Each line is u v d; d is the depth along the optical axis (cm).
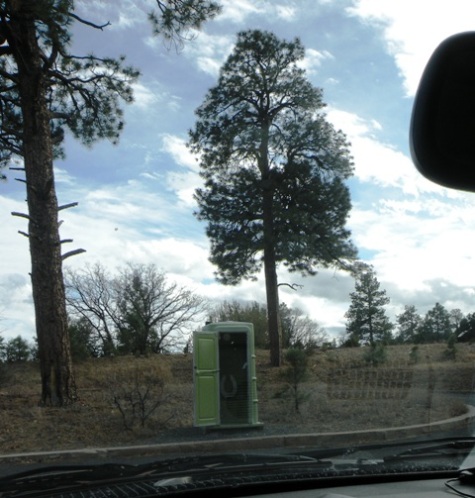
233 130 2412
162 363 2136
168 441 1127
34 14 1420
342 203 2478
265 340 2850
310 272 2489
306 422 1292
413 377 1811
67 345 1498
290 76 2467
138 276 2811
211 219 2491
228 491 376
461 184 234
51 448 1098
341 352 2409
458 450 492
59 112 1803
